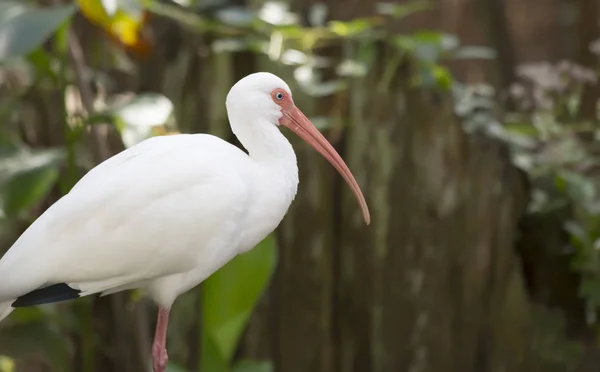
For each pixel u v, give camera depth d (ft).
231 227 19.88
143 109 24.72
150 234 19.39
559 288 34.73
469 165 33.76
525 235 34.60
